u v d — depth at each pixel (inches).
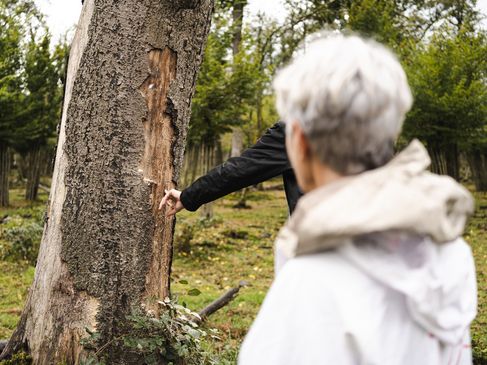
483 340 170.2
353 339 32.6
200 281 327.3
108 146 110.3
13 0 694.5
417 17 779.4
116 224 110.7
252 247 457.7
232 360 147.0
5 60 658.8
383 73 34.9
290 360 33.1
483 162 956.6
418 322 35.0
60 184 113.6
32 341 115.4
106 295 110.7
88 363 106.0
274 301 34.7
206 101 546.9
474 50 611.2
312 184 37.9
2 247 356.5
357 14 671.1
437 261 36.3
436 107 618.2
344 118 34.0
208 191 94.9
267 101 887.7
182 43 114.7
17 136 725.9
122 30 109.9
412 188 33.4
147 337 112.6
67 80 116.3
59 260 112.8
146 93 111.8
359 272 34.0
